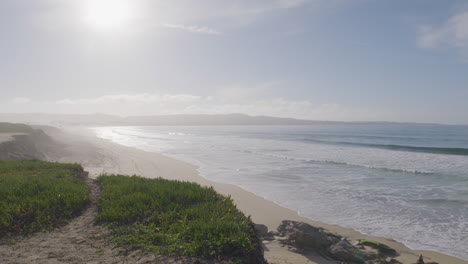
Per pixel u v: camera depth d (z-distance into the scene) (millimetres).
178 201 7051
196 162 25859
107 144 45531
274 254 6969
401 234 9547
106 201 6980
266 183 17172
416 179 18328
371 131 98875
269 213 11602
